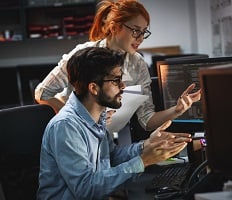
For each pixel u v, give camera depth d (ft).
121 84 5.36
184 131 6.73
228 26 17.53
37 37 20.67
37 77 17.44
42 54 21.62
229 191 4.18
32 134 6.28
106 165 5.76
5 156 5.98
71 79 5.42
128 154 6.12
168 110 6.61
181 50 22.11
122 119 6.63
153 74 10.55
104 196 5.06
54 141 5.24
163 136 5.20
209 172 4.59
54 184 5.38
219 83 4.04
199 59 6.48
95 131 5.50
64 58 7.00
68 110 5.45
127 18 6.39
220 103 4.08
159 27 22.15
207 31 21.16
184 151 7.05
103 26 6.75
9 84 18.21
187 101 6.27
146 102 7.00
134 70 7.00
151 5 22.09
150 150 5.04
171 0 22.02
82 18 20.62
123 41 6.53
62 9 21.02
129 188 5.98
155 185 5.87
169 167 6.67
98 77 5.21
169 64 6.77
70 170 5.08
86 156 5.22
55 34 20.71
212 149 4.21
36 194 6.14
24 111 6.27
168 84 6.87
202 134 6.59
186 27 22.07
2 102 18.21
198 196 4.03
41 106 6.45
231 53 17.30
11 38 20.72
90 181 5.02
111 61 5.23
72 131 5.22
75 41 21.42
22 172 6.10
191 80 6.61
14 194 5.96
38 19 21.22
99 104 5.40
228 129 4.06
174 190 5.57
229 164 4.11
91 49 5.34
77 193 5.05
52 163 5.37
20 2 20.33
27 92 17.44
